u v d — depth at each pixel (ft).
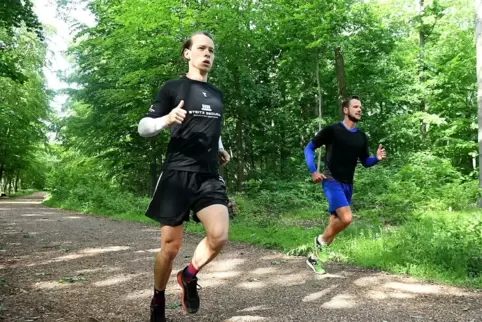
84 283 14.51
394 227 27.14
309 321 10.46
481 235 18.54
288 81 65.57
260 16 47.67
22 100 89.76
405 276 15.76
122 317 10.82
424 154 53.93
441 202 35.91
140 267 17.25
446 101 62.18
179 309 11.44
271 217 35.91
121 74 55.42
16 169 126.41
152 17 44.11
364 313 11.15
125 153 69.15
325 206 41.63
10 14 40.68
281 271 16.65
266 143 72.84
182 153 9.38
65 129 71.26
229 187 64.90
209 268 17.22
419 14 60.85
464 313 11.21
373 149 65.00
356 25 52.95
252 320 10.52
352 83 64.44
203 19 44.83
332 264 18.12
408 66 63.05
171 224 9.32
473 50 59.47
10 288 13.74
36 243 23.91
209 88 9.80
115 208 46.70
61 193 67.46
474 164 65.67
